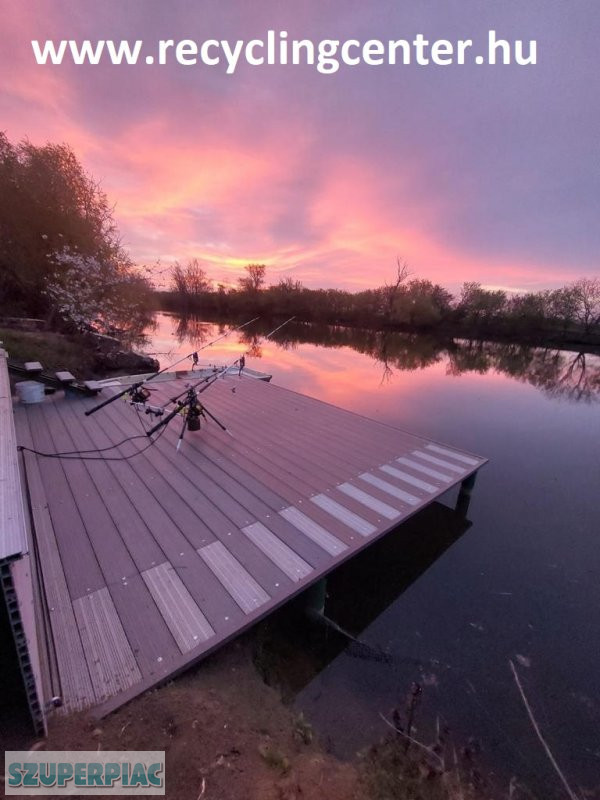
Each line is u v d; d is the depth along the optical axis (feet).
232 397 20.90
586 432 25.99
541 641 9.22
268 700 6.52
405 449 15.03
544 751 6.59
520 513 15.47
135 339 39.37
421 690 7.68
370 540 9.09
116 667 5.62
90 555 7.95
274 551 8.51
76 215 31.09
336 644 8.77
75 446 13.21
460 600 10.58
